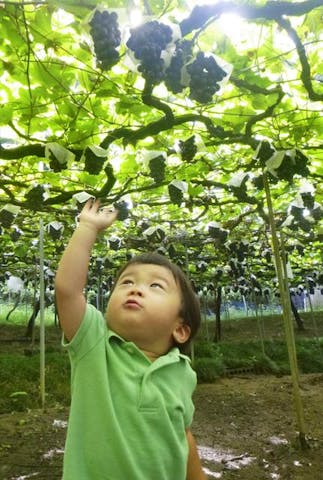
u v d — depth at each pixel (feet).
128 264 4.44
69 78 8.45
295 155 9.75
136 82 9.02
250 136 10.39
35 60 7.72
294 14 6.56
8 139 10.65
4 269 34.22
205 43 7.64
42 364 16.69
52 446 12.60
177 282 4.38
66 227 18.63
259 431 14.85
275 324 50.75
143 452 3.58
